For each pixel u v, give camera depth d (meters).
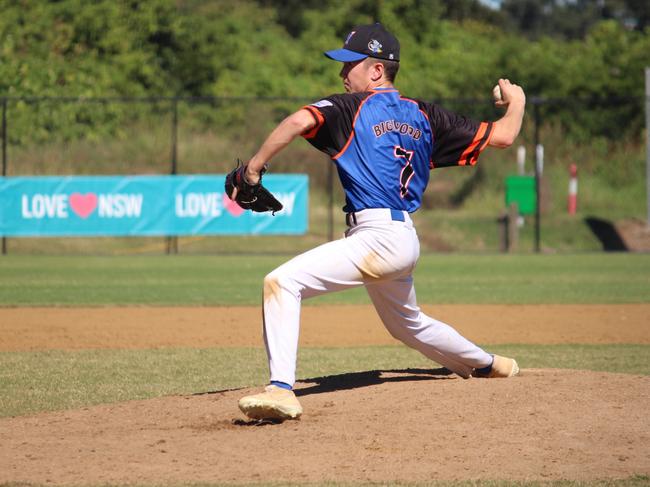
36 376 27.06
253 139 97.69
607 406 18.61
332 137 17.53
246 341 34.41
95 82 98.12
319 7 159.75
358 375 23.36
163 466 15.63
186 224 70.25
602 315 41.00
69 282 53.38
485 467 15.32
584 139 103.25
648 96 79.94
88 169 85.81
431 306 43.84
